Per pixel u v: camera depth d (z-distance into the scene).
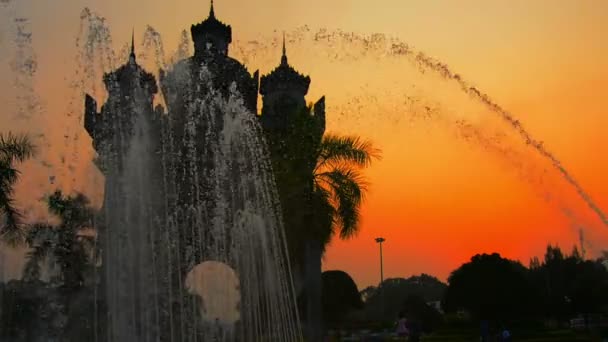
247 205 29.53
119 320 25.72
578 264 77.00
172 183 31.77
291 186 26.94
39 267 26.89
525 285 58.00
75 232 27.44
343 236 27.06
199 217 31.41
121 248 27.02
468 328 60.00
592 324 71.25
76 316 26.91
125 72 30.00
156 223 29.47
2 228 25.03
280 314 27.64
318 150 27.12
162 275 28.19
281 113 40.12
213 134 33.44
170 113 33.62
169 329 27.27
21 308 26.50
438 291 148.75
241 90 38.84
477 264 58.56
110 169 28.52
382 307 89.81
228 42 44.56
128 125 29.48
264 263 28.34
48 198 26.47
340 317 63.00
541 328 59.34
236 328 28.67
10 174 24.25
